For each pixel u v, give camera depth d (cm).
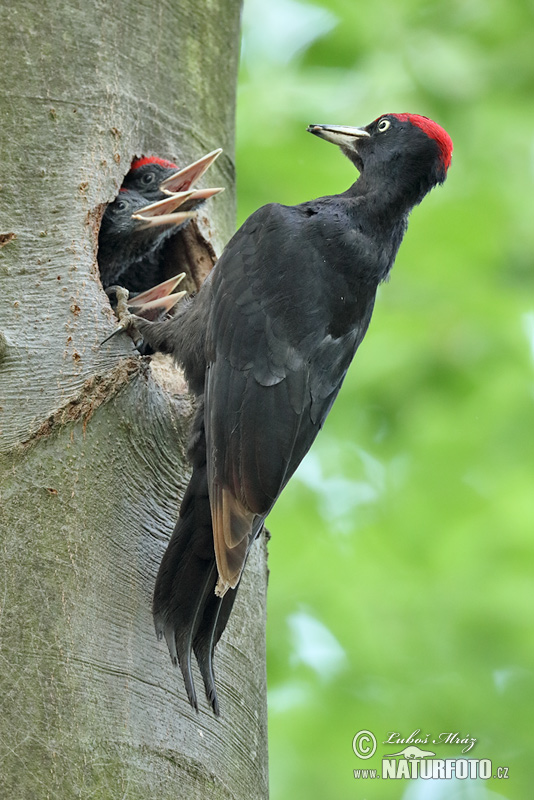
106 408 685
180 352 797
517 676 1134
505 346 1214
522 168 1249
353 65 1285
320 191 1259
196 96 904
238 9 978
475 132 1235
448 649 1138
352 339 807
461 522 1188
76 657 618
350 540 1211
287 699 1135
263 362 756
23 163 760
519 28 1280
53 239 741
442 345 1212
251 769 693
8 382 685
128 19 852
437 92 1232
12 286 718
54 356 698
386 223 852
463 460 1212
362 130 901
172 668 657
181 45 898
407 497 1216
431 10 1293
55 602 627
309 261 791
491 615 1134
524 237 1244
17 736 588
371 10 1288
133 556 669
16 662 605
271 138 1262
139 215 920
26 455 661
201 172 872
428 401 1220
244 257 797
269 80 1299
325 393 783
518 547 1154
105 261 955
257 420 738
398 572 1180
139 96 846
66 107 790
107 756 602
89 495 662
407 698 1121
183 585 680
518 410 1200
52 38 802
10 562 630
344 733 1104
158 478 707
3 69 782
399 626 1147
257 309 771
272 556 1201
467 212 1227
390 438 1255
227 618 692
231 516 691
